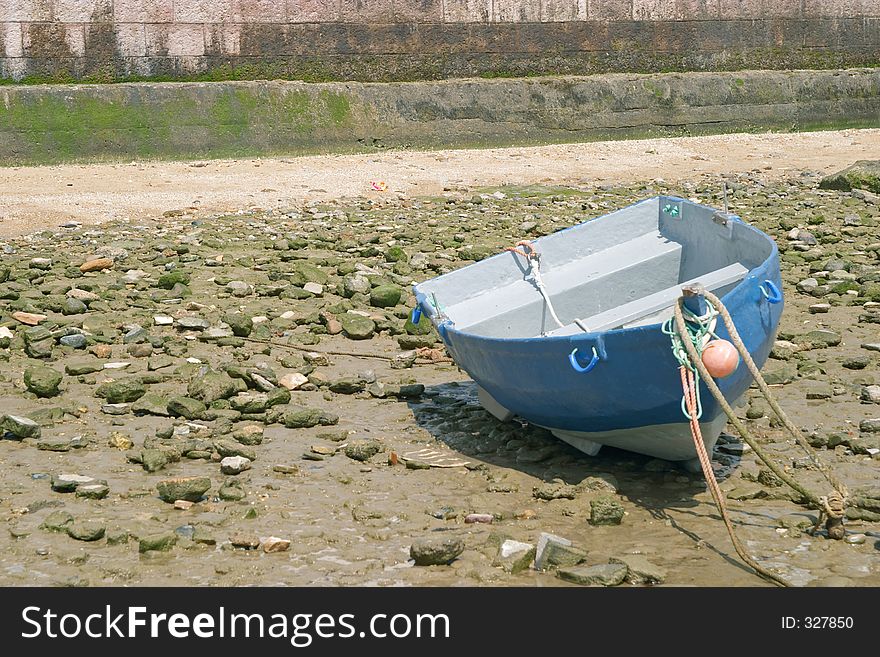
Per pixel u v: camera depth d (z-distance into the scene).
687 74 27.72
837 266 11.84
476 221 15.47
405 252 13.09
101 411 7.76
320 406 7.99
